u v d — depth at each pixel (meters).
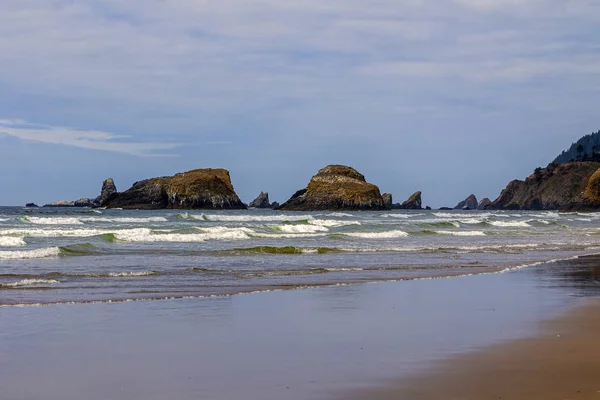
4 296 14.49
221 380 7.57
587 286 17.06
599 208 153.62
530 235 48.25
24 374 7.86
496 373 7.78
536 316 12.02
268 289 16.19
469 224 64.69
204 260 24.36
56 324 11.13
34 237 35.06
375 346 9.38
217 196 135.38
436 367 8.09
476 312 12.56
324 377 7.66
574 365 8.16
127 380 7.59
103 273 19.30
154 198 131.62
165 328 10.86
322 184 133.50
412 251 29.86
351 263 23.70
